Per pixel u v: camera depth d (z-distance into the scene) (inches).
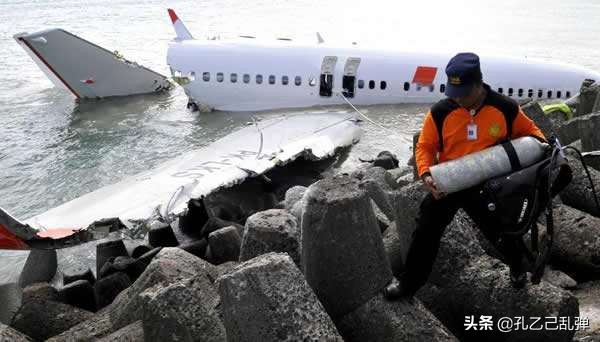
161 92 1092.5
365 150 763.4
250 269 191.3
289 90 911.7
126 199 570.6
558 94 855.1
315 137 748.0
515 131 200.1
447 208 205.6
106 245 516.4
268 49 920.3
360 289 223.0
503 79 857.5
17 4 2527.1
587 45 1407.5
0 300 426.6
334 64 892.6
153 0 2485.2
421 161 204.5
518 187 188.1
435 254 213.8
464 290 241.3
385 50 896.9
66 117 985.5
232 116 932.6
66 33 994.7
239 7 2257.6
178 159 702.5
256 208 622.8
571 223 299.9
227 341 199.9
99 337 292.7
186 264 309.4
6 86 1214.3
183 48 935.7
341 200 216.7
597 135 395.9
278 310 187.9
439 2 2251.5
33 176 752.3
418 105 890.1
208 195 581.3
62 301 414.9
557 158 189.9
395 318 218.1
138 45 1614.2
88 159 799.1
